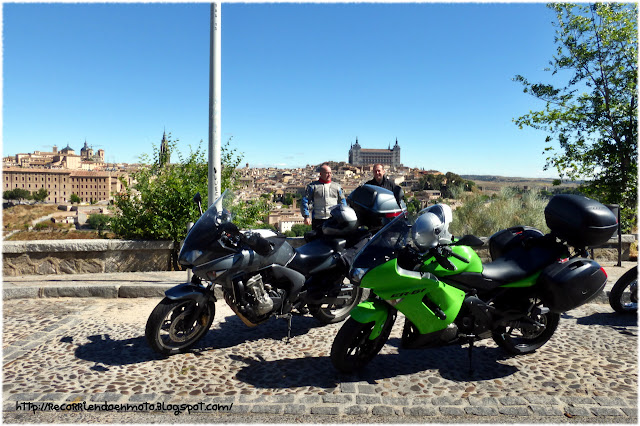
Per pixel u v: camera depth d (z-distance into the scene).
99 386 3.38
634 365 3.76
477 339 3.72
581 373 3.61
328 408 3.07
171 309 3.89
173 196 7.64
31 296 5.92
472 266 3.60
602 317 5.09
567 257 3.90
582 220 3.80
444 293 3.48
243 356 4.03
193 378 3.55
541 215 9.58
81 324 4.87
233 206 4.43
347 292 4.68
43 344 4.25
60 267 6.99
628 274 5.00
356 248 4.69
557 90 11.68
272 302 4.09
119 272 7.19
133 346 4.24
